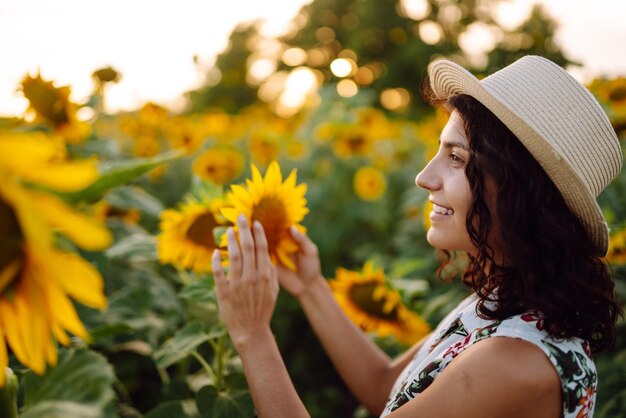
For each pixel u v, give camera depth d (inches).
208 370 61.9
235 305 51.5
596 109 50.6
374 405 68.0
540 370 45.3
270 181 54.8
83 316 67.7
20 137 20.7
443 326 59.6
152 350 69.9
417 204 148.3
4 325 24.9
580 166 49.4
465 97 50.8
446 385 46.2
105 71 89.5
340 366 67.9
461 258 72.6
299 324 139.1
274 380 50.5
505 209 48.4
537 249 48.5
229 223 59.7
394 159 218.7
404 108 501.4
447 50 637.3
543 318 47.8
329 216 181.0
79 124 77.8
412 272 133.3
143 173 30.7
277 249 60.0
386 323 79.8
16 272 23.5
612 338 53.6
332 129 190.4
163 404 58.9
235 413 58.2
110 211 98.7
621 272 99.2
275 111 328.2
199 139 213.6
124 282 80.7
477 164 48.9
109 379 33.9
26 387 33.9
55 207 21.7
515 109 48.6
